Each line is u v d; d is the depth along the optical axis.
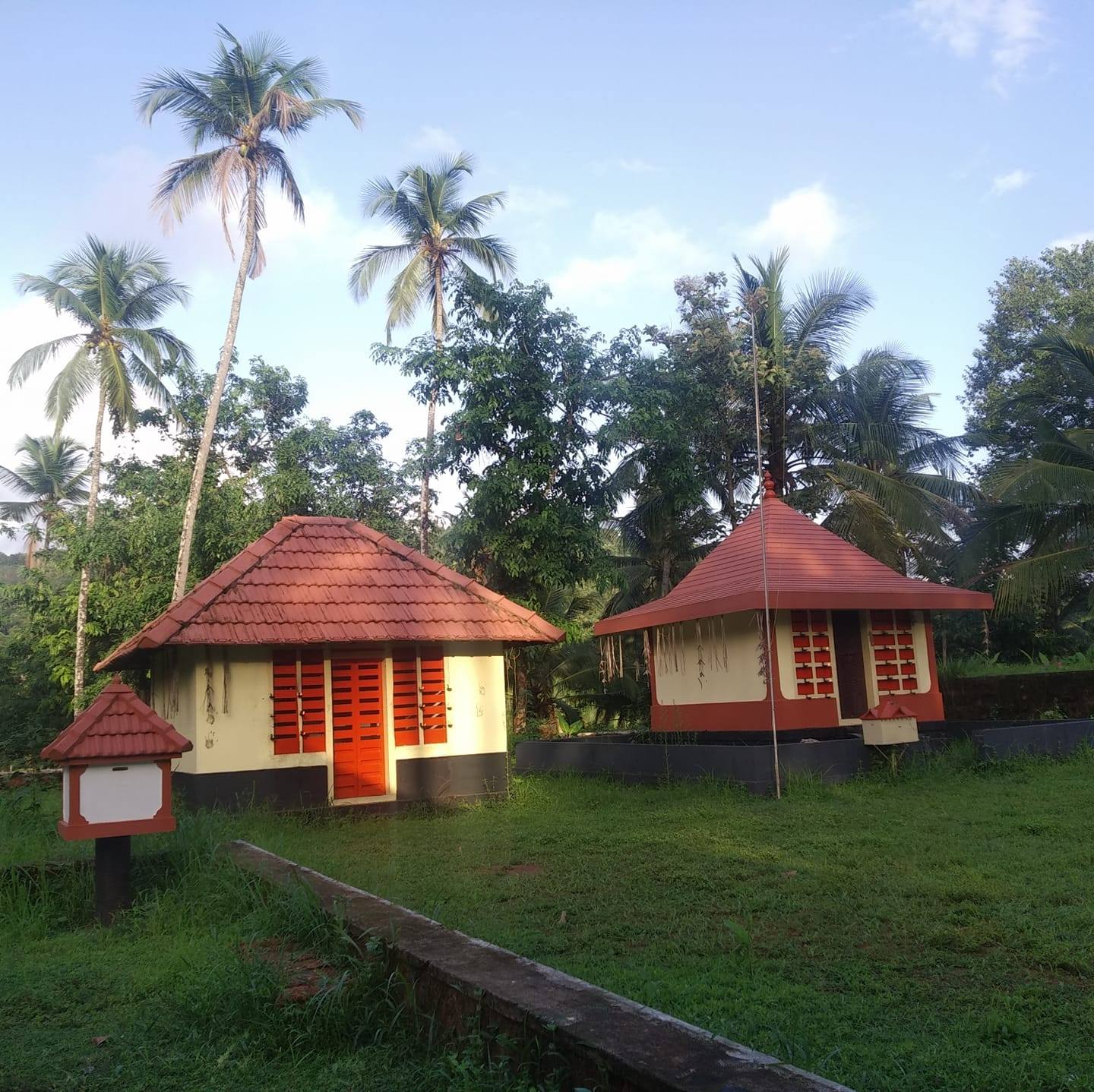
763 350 22.38
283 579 11.46
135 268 25.94
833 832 8.48
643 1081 2.65
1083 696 16.98
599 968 4.78
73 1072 3.53
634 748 13.02
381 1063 3.57
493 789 11.80
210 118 20.44
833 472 24.06
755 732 13.28
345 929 4.56
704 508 25.03
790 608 12.42
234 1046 3.70
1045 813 8.74
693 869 7.14
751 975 4.63
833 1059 3.48
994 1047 3.64
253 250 21.20
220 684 10.66
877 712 11.70
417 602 11.81
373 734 11.40
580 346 18.94
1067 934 5.00
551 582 18.41
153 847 7.02
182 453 23.00
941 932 5.11
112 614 21.19
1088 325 25.61
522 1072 3.12
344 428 23.58
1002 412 27.00
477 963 3.78
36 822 9.16
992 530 20.14
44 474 38.22
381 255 24.97
